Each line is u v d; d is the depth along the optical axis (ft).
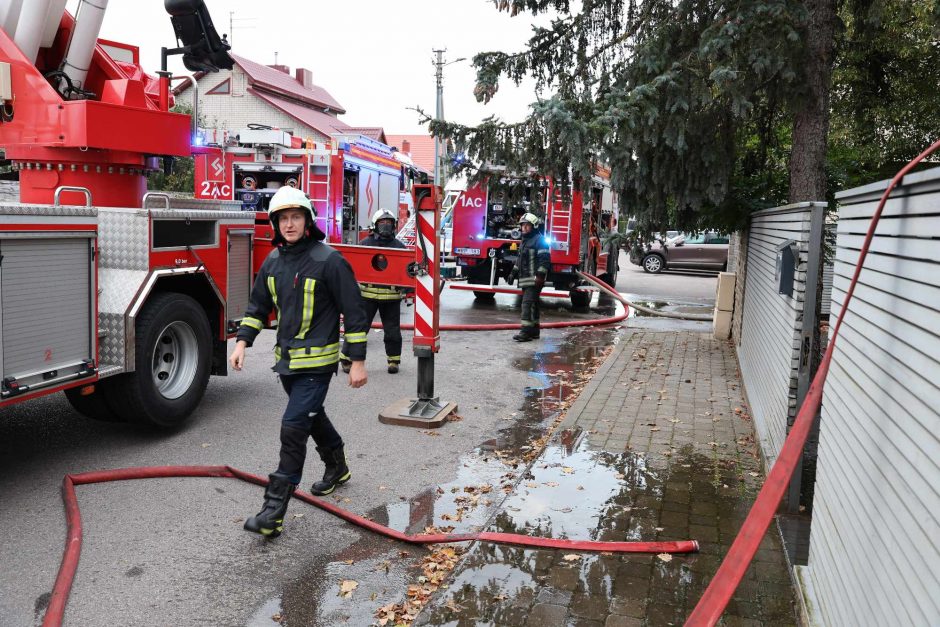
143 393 16.90
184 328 18.44
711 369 27.81
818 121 23.45
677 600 10.83
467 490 15.47
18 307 13.43
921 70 27.32
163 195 18.67
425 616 10.36
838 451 9.43
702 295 59.88
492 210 48.73
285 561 12.15
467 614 10.41
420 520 13.96
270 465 16.55
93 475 14.94
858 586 7.88
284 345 13.21
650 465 16.75
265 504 12.87
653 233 27.30
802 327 14.06
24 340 13.62
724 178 24.75
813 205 13.65
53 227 14.05
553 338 35.45
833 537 9.25
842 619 8.43
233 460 16.76
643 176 24.93
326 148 42.50
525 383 25.70
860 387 8.55
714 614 7.41
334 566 12.05
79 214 14.74
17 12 18.48
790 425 14.29
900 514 6.64
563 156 25.79
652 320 42.98
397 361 26.17
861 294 8.93
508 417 21.31
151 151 19.40
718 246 79.77
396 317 25.81
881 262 8.08
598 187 46.55
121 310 16.17
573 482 15.60
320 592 11.19
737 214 26.99
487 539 12.69
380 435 19.17
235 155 41.55
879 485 7.39
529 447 18.57
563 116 22.36
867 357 8.37
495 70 27.61
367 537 13.20
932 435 6.01
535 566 11.84
